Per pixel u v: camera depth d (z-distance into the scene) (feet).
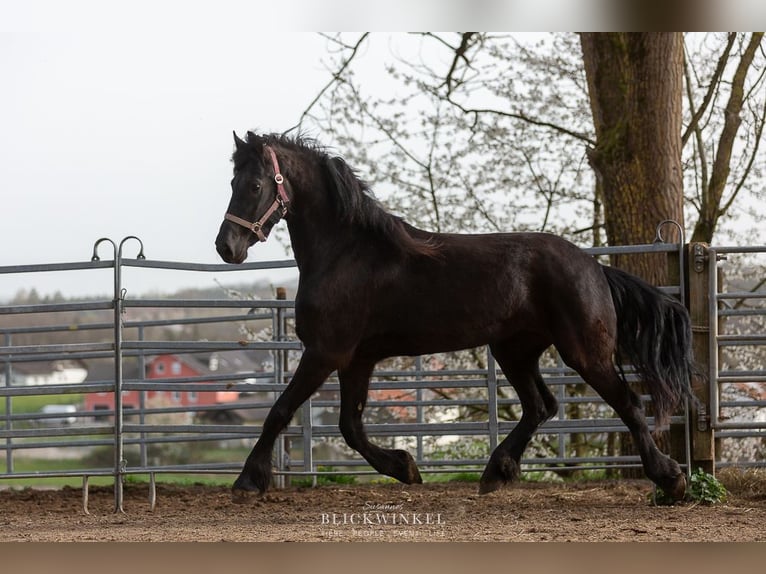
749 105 54.19
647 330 30.68
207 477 54.70
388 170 58.54
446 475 49.57
